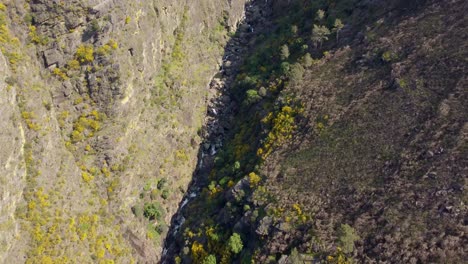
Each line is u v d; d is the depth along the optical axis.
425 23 75.81
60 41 69.69
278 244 60.94
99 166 73.12
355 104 71.62
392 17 82.19
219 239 68.06
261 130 80.19
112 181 73.25
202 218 74.06
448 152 58.50
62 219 64.44
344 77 77.62
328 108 73.56
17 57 65.00
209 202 75.69
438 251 50.97
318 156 68.31
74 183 68.94
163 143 82.56
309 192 64.56
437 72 67.81
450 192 55.00
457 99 63.03
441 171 57.31
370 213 58.16
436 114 63.09
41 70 69.56
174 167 82.81
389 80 71.50
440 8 76.50
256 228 63.94
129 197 74.88
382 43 77.81
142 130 79.81
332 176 64.94
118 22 73.75
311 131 72.12
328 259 56.03
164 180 79.69
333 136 69.44
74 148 71.50
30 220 61.41
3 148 58.25
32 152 63.78
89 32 70.94
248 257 62.78
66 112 71.38
